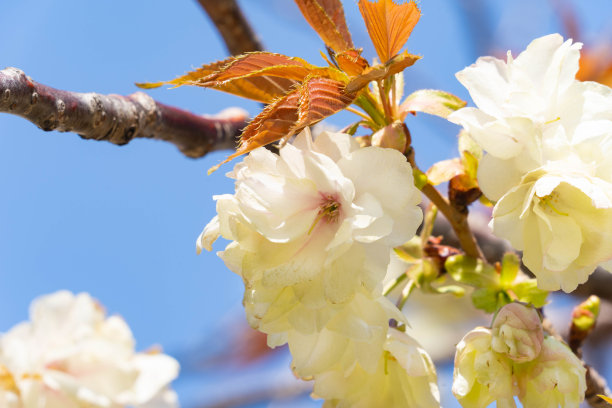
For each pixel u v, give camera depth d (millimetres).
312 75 537
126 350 557
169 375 561
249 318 543
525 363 553
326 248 528
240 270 544
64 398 547
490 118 549
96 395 547
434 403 552
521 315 551
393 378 557
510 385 551
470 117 549
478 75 553
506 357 552
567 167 540
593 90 549
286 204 536
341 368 555
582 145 544
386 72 537
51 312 556
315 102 535
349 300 535
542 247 545
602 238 544
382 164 537
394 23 543
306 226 536
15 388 546
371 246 534
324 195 538
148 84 546
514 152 545
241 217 537
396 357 551
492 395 551
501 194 547
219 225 543
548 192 534
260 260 536
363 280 532
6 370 546
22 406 544
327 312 534
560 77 550
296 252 536
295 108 535
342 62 546
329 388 556
